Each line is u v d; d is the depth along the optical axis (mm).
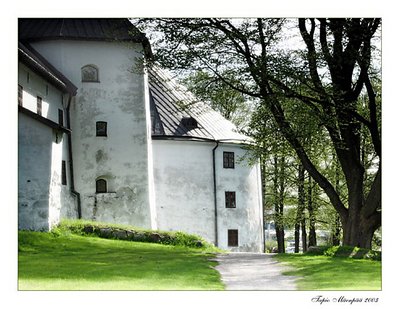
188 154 37625
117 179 33406
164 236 27812
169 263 18703
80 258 19484
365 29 22438
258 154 27484
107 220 32938
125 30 33875
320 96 22750
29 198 23625
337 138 23469
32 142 23875
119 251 22594
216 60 24094
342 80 23125
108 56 33781
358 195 23078
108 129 33531
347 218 23312
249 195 40281
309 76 22609
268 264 19438
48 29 33281
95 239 25516
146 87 35094
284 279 15961
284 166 41312
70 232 25594
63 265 17438
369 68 25266
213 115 41281
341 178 38500
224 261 20656
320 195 41656
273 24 23547
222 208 38594
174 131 37344
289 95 22891
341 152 23453
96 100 33469
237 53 24078
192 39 23859
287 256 22078
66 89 31703
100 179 33406
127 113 33812
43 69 28047
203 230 37562
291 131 23734
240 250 39188
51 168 24578
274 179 43656
